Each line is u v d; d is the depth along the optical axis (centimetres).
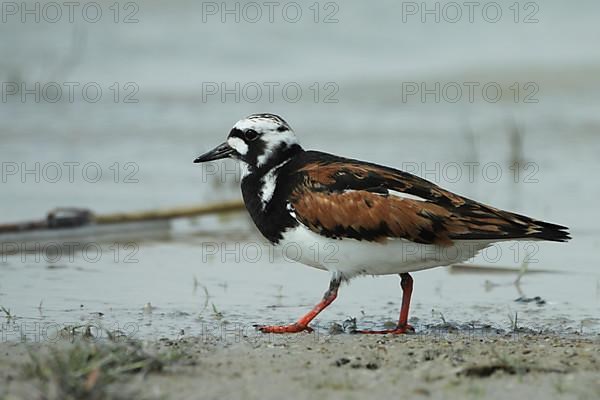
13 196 1839
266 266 1434
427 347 981
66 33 2772
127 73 2675
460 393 816
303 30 2850
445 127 2319
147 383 830
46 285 1298
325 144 2189
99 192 1881
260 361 917
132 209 1761
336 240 1078
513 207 1747
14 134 2275
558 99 2495
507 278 1352
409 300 1116
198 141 2227
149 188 1923
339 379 855
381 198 1062
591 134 2258
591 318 1148
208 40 2795
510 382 848
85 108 2434
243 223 1741
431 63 2752
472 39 2883
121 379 830
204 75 2672
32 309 1174
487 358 923
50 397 757
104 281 1330
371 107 2459
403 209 1055
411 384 839
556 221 1652
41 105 2445
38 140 2228
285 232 1109
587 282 1323
